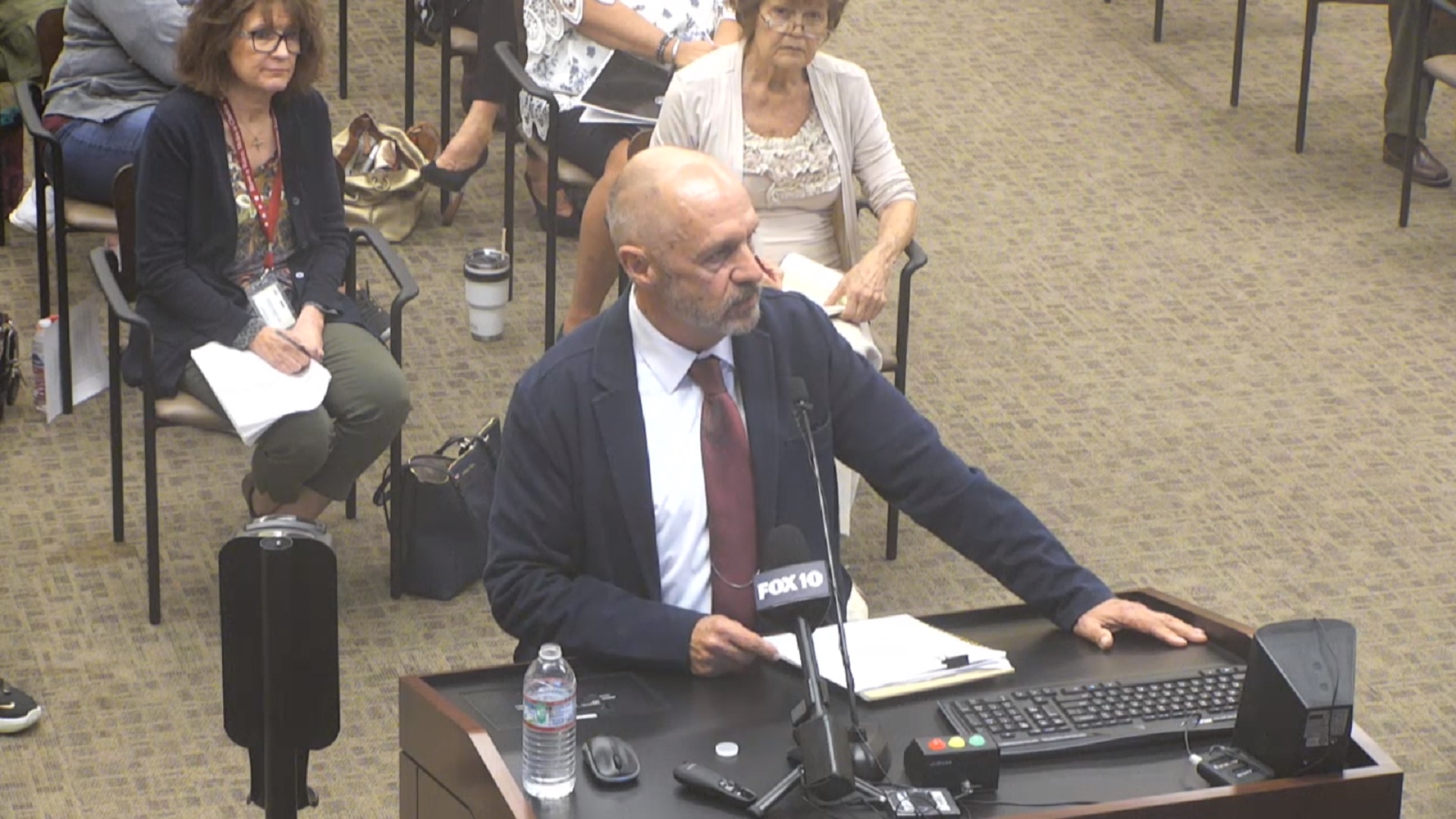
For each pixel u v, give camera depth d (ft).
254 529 21.59
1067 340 46.73
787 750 21.57
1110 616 24.47
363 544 38.40
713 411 24.81
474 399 43.11
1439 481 41.45
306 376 34.58
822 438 25.31
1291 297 48.96
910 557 38.83
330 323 36.04
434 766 21.77
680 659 23.11
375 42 60.34
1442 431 43.32
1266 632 21.62
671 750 21.49
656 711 22.39
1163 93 60.29
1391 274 50.26
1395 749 33.04
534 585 24.31
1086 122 58.23
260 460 34.83
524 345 45.60
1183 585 37.70
